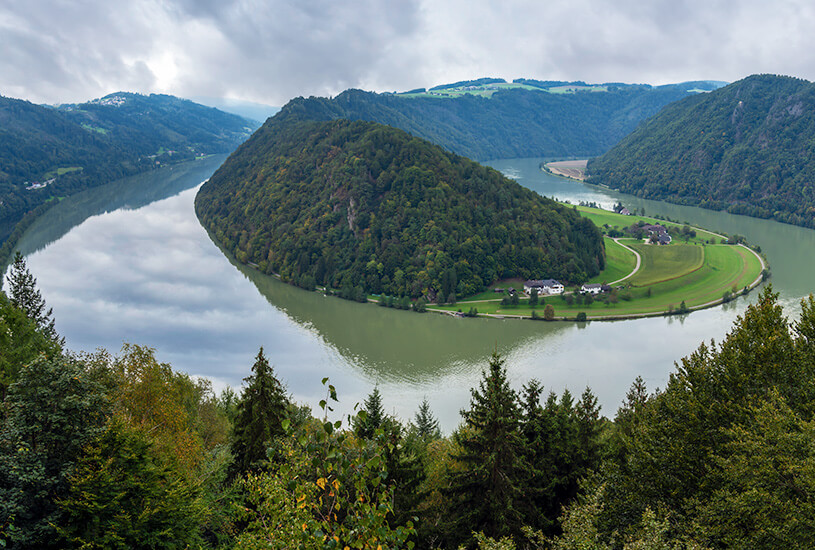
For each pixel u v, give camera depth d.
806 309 38.31
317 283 196.12
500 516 38.97
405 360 127.50
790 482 26.41
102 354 47.88
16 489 27.50
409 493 39.16
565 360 127.69
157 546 30.67
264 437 43.16
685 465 32.75
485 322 158.50
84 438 30.44
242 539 18.14
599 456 48.38
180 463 36.03
